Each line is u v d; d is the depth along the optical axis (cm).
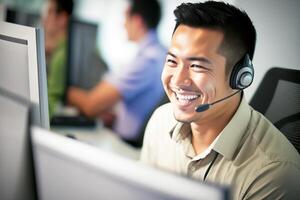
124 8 242
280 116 130
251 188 115
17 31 92
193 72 119
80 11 258
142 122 233
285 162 116
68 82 244
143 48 236
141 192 53
